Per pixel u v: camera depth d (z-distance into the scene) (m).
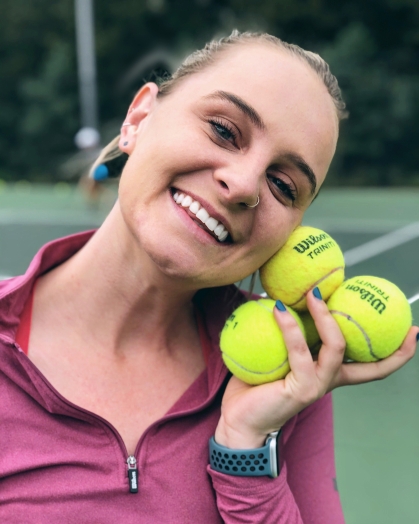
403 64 20.25
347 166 19.12
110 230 1.36
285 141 1.22
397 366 1.34
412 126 18.81
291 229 1.32
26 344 1.33
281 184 1.27
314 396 1.28
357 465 2.27
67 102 21.89
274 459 1.29
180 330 1.47
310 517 1.42
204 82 1.26
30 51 24.53
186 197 1.23
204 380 1.40
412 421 2.52
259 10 21.61
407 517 2.01
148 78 1.51
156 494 1.26
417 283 3.72
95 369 1.35
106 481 1.23
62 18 24.14
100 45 22.69
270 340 1.28
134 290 1.35
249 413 1.29
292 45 1.32
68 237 1.46
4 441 1.22
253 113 1.20
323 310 1.29
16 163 22.55
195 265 1.24
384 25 21.12
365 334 1.29
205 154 1.20
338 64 19.00
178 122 1.24
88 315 1.37
